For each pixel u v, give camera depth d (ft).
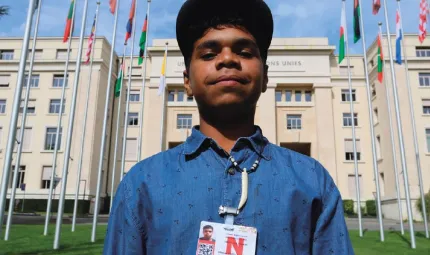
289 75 102.73
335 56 107.86
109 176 104.47
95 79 101.55
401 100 89.45
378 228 52.75
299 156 4.75
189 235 3.88
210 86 4.40
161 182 4.24
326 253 4.16
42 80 103.35
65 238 31.19
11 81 104.01
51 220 61.72
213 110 4.47
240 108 4.40
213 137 4.63
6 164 19.53
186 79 5.18
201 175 4.19
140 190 4.28
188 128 102.89
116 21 36.01
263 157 4.44
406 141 86.84
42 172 97.35
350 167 100.07
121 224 4.27
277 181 4.19
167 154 4.68
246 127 4.64
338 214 4.36
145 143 104.17
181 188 4.12
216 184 4.12
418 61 91.91
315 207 4.28
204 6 4.70
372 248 28.07
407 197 30.58
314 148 100.89
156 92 103.76
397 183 42.91
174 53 104.99
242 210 3.96
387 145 91.15
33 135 99.76
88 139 97.50
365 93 104.47
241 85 4.34
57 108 101.76
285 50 103.76
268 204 4.01
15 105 19.85
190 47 4.91
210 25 4.63
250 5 4.74
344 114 103.96
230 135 4.61
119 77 49.70
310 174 4.49
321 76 102.47
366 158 100.32
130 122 107.34
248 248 3.77
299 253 4.00
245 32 4.65
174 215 3.98
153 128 101.76
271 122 99.86
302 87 104.88
